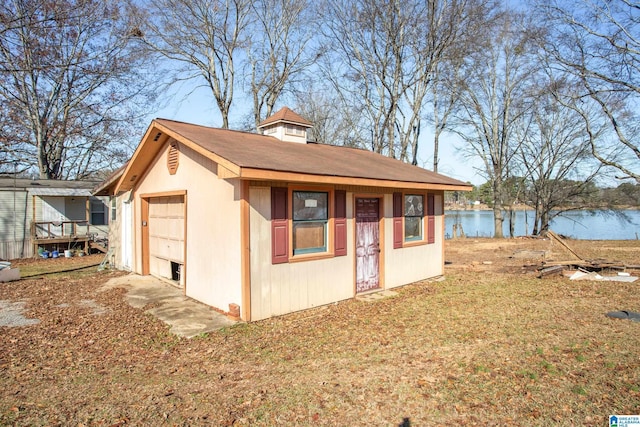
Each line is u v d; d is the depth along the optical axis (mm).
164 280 9484
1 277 9961
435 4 21141
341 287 8031
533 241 22219
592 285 9086
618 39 16484
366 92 25062
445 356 4836
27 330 5949
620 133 18484
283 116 10016
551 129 26047
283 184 6906
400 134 25078
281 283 6895
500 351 4922
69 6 14086
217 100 23234
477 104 26594
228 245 6750
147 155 9398
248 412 3555
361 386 4059
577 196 26219
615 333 5445
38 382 4184
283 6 23312
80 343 5441
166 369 4598
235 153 6473
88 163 25844
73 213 18000
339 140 29344
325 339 5652
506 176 27688
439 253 11055
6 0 12266
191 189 7895
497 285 9578
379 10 21844
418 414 3488
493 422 3330
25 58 14727
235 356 5012
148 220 10391
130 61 21203
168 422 3383
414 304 7730
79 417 3449
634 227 35062
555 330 5695
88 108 22297
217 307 7105
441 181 10094
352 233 8281
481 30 21516
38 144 20812
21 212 16422
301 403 3715
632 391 3727
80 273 11477
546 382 4012
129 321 6441
